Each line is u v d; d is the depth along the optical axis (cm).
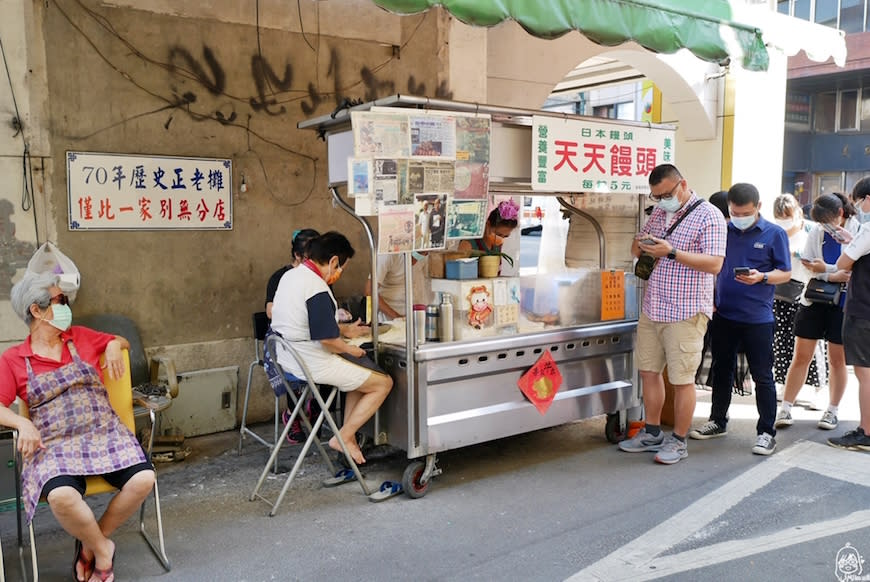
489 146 391
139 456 308
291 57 514
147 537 341
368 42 546
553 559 320
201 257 491
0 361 306
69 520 282
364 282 565
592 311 475
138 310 471
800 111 1820
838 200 482
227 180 496
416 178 365
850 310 448
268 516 368
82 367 316
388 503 384
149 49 462
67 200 442
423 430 383
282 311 379
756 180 812
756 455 452
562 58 670
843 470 423
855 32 1642
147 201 468
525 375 424
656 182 422
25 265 430
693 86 767
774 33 539
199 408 496
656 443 461
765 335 452
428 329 397
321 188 537
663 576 303
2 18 412
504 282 425
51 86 432
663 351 445
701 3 482
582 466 438
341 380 376
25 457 300
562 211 508
